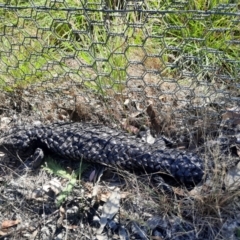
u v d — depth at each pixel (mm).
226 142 384
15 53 439
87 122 417
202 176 352
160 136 401
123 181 375
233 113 394
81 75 427
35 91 436
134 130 410
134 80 419
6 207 368
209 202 337
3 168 398
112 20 449
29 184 382
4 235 353
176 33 444
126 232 344
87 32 393
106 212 354
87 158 379
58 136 393
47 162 395
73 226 352
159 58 409
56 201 364
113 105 415
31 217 362
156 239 337
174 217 344
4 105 444
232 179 354
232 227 335
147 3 437
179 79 415
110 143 379
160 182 359
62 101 433
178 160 360
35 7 376
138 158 367
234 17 425
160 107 403
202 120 394
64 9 367
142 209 354
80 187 372
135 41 434
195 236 335
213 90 398
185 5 403
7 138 399
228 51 429
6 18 456
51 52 445
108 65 420
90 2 408
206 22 426
